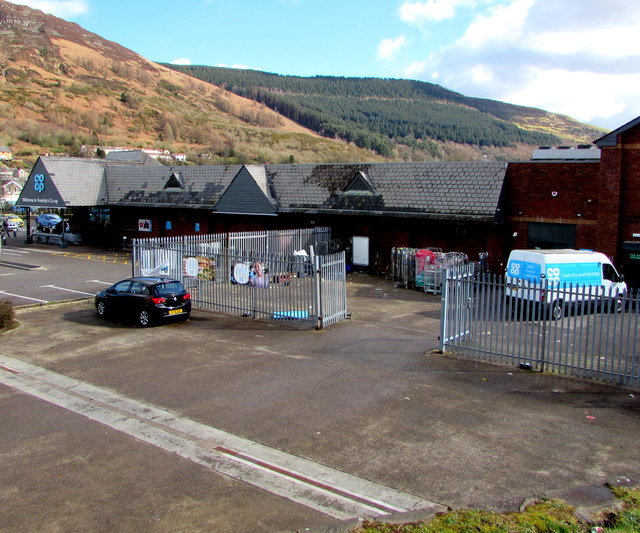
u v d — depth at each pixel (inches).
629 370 512.7
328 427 397.1
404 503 297.1
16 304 845.2
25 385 493.4
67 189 1604.3
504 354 542.6
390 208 1155.3
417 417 413.1
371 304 868.6
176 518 285.7
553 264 783.7
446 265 925.2
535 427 393.7
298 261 704.4
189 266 829.2
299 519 282.8
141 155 2361.0
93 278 1109.1
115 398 459.5
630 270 947.3
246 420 411.5
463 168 1117.1
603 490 306.5
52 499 304.7
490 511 284.7
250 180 1327.5
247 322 733.9
